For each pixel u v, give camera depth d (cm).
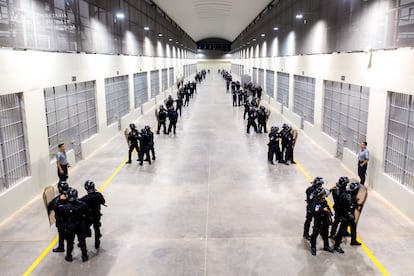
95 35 1544
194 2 3272
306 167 1281
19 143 952
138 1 2408
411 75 845
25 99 956
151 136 1334
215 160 1373
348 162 1254
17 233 804
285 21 2364
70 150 1294
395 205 925
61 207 665
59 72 1166
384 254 707
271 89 2995
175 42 4512
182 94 2773
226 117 2358
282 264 673
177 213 901
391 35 945
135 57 2308
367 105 1131
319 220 693
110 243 756
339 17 1337
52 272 655
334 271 650
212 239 768
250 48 4466
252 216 880
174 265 672
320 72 1573
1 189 873
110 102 1812
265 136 1792
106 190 1064
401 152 921
